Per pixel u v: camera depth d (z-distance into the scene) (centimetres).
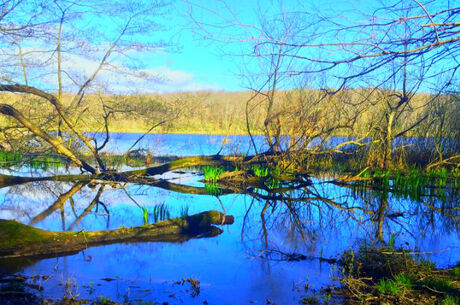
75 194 1083
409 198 1100
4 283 444
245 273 503
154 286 454
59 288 438
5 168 1516
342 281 467
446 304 384
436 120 1509
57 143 1195
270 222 805
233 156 1481
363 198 1101
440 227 773
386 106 1427
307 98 1326
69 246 592
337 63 333
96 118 1534
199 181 1391
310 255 582
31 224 736
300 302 417
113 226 732
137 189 1206
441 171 1360
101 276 483
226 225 770
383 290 432
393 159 1493
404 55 325
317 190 1234
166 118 1460
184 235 685
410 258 522
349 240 669
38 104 1352
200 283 466
